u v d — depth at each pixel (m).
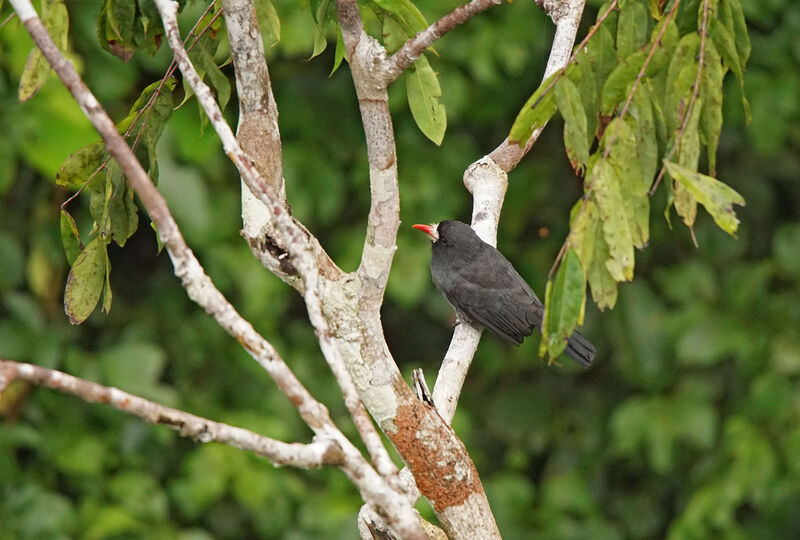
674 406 12.59
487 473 13.81
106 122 4.11
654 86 4.70
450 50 11.90
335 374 4.02
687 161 4.66
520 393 13.79
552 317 4.30
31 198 11.79
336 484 11.97
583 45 4.63
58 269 11.74
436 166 12.57
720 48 4.70
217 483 11.32
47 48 4.17
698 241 12.95
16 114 10.12
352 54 4.46
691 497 12.99
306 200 12.13
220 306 4.03
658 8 5.52
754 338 12.48
